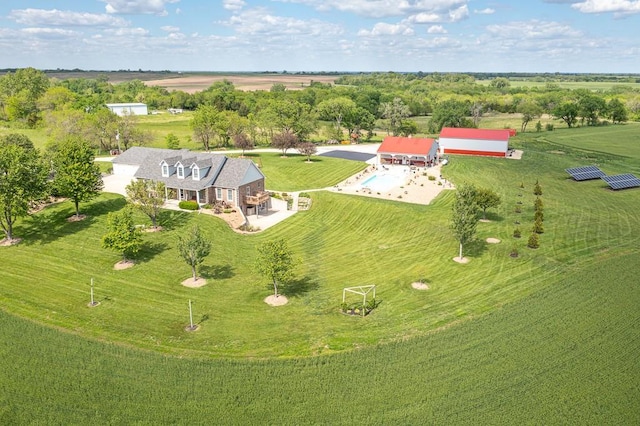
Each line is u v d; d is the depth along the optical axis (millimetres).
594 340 33094
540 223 55188
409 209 64438
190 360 31484
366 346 33031
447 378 29375
